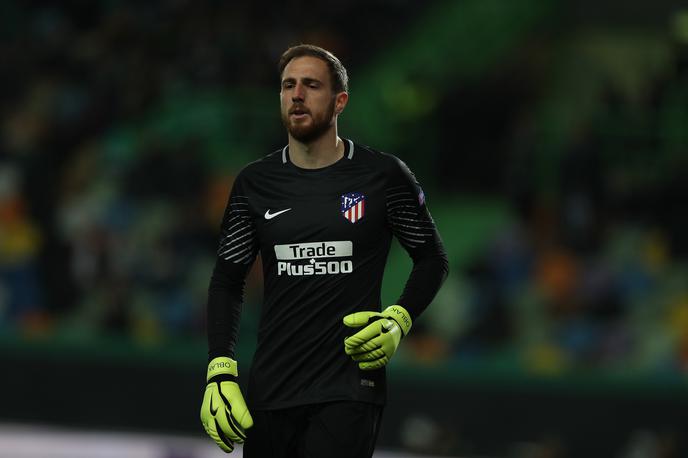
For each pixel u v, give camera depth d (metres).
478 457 37.69
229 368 10.84
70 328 39.12
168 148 43.25
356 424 10.54
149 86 46.81
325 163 10.88
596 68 51.78
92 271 40.12
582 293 40.78
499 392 37.97
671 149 46.47
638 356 39.19
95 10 50.28
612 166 46.12
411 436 34.47
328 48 50.62
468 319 40.22
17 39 48.19
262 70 48.03
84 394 38.19
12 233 40.97
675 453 36.06
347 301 10.67
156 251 40.81
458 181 47.03
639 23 52.66
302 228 10.69
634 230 43.25
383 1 52.72
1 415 38.03
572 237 41.97
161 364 38.19
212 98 46.41
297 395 10.65
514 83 49.50
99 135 45.06
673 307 40.75
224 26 49.38
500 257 42.00
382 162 10.87
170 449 28.47
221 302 11.16
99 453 28.70
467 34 52.25
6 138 43.94
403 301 10.84
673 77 49.16
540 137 44.53
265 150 45.62
